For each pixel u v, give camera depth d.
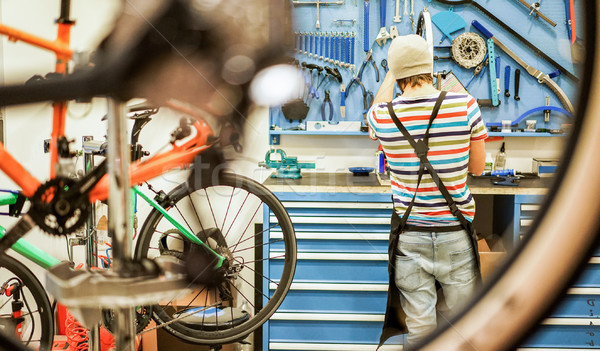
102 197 0.76
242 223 2.38
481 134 1.43
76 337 1.93
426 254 1.52
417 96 1.42
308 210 2.15
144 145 1.69
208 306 1.78
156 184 1.81
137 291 0.53
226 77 0.48
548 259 0.38
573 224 0.38
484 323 0.39
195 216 2.20
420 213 1.51
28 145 1.88
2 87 0.45
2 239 0.76
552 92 2.62
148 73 0.47
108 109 0.52
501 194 2.34
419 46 1.40
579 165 0.38
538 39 2.59
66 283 0.52
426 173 1.45
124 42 0.46
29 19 1.28
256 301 2.29
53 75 0.50
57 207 0.75
